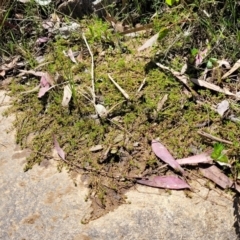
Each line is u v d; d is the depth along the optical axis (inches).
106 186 16.2
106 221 15.3
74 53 20.9
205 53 19.4
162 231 14.9
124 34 21.2
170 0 19.8
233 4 20.5
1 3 22.6
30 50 21.5
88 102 18.6
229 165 15.9
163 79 18.8
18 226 15.6
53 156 17.4
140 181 16.1
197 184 15.9
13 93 19.9
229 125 17.1
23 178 16.8
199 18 20.2
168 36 20.5
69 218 15.6
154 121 17.6
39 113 18.8
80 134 17.7
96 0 22.2
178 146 16.8
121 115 18.0
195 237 14.7
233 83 18.5
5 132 18.5
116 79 19.2
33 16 22.5
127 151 16.9
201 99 18.1
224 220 15.0
